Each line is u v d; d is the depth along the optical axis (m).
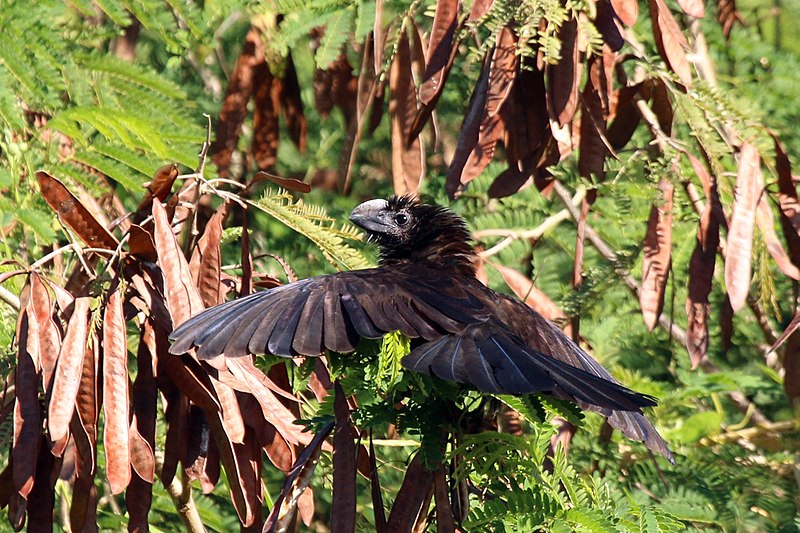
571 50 9.02
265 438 7.62
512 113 9.34
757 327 12.88
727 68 12.80
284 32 10.48
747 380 11.54
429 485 7.00
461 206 13.04
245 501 7.57
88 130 9.66
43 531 7.26
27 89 9.32
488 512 6.87
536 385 6.31
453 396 7.05
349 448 6.81
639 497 9.97
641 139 12.55
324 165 14.12
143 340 7.49
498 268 10.95
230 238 8.88
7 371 8.20
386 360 6.93
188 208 8.35
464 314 6.93
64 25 9.94
